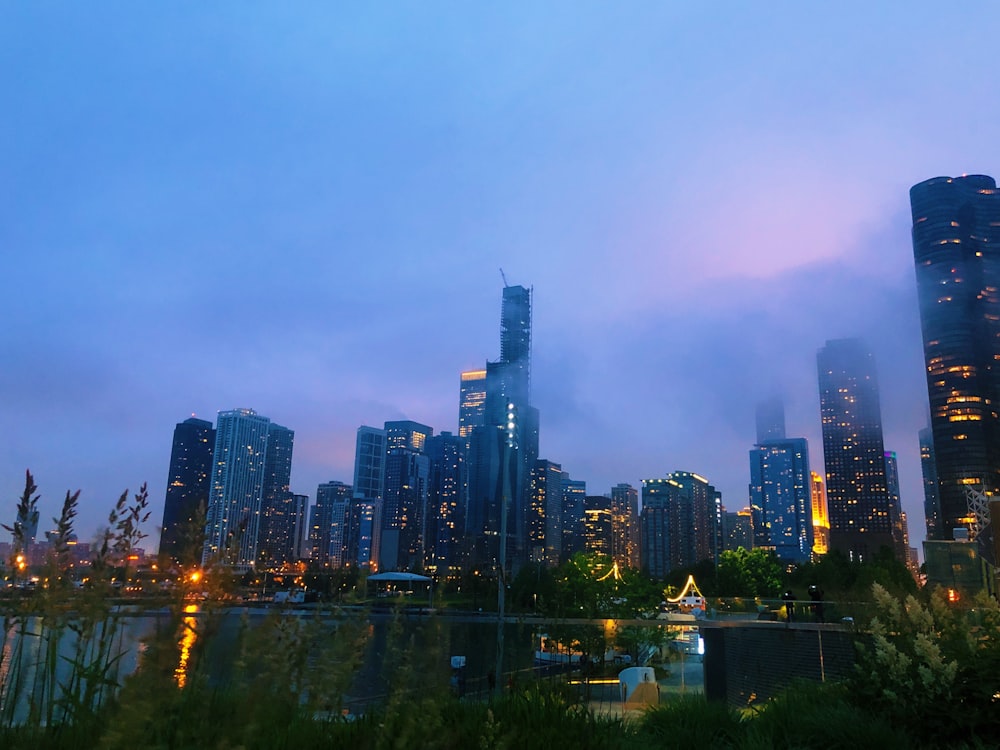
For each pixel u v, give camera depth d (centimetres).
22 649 416
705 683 2075
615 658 2511
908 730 747
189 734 404
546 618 893
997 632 799
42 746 391
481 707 653
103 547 431
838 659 1559
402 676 467
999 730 718
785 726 780
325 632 473
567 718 630
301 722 469
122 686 389
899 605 903
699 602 7181
